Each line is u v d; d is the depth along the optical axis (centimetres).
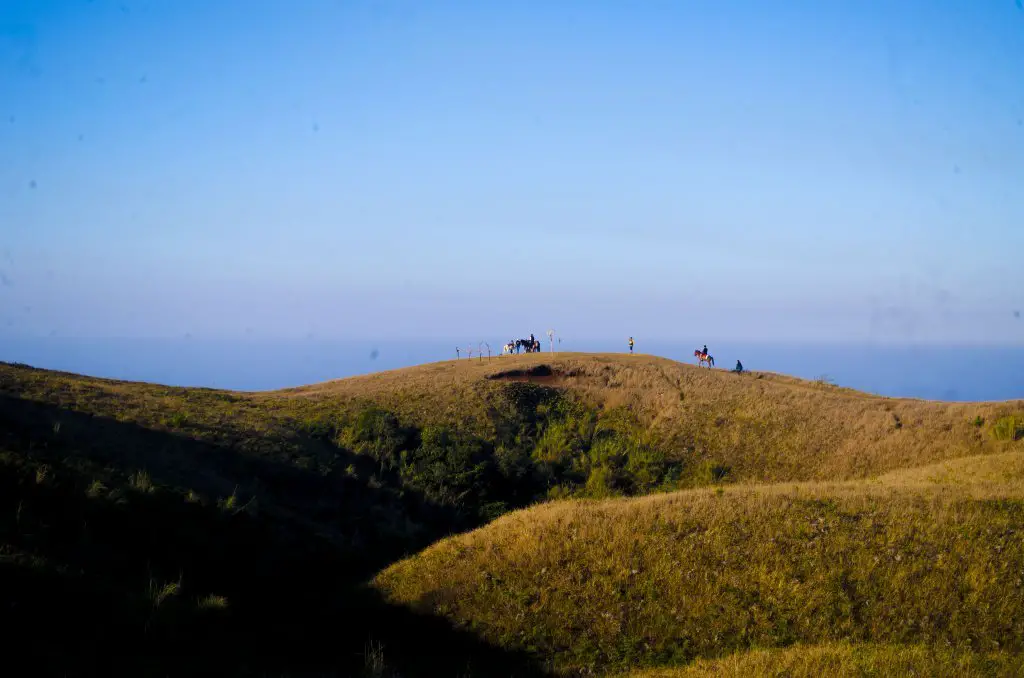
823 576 1619
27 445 1966
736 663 1346
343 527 2520
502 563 1836
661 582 1673
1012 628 1408
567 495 3378
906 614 1485
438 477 3203
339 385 5062
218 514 2066
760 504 1988
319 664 1463
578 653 1498
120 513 1777
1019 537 1680
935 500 1936
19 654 1091
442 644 1581
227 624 1526
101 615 1305
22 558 1332
